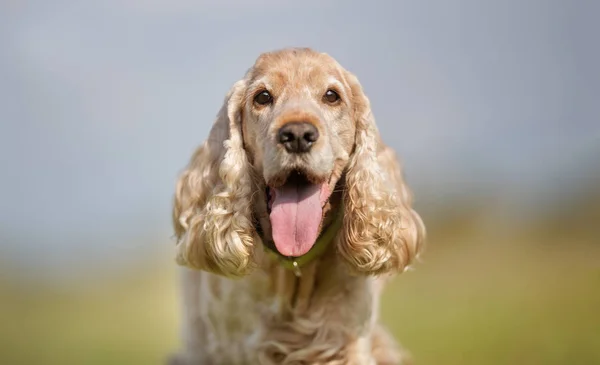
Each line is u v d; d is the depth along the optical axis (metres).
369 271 5.05
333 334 5.20
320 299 5.21
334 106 4.96
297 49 5.12
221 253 4.91
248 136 5.00
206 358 5.67
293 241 4.71
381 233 4.98
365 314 5.29
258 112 4.91
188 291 5.80
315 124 4.65
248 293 5.28
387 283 6.53
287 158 4.62
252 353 5.33
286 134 4.60
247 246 4.91
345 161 5.03
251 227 4.93
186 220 5.24
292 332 5.24
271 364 5.27
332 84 4.94
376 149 5.09
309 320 5.21
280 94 4.88
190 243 5.09
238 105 5.06
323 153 4.66
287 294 5.20
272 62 5.00
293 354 5.21
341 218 5.11
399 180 5.42
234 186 4.93
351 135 5.07
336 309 5.22
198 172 5.26
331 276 5.20
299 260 4.97
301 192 4.80
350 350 5.23
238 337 5.41
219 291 5.41
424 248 5.46
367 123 5.07
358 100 5.10
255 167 4.98
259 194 5.02
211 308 5.48
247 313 5.31
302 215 4.74
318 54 5.09
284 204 4.76
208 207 4.99
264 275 5.19
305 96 4.87
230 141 5.00
